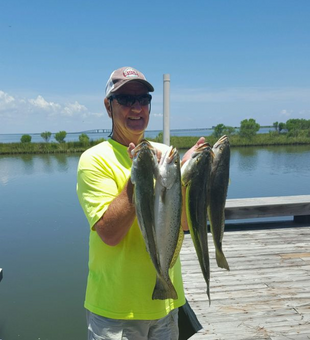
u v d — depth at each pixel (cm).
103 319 209
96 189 205
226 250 582
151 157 187
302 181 1842
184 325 310
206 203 207
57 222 1065
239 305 405
